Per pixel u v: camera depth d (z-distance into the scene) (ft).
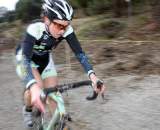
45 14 9.46
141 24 33.37
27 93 10.56
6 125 15.33
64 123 8.93
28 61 9.43
